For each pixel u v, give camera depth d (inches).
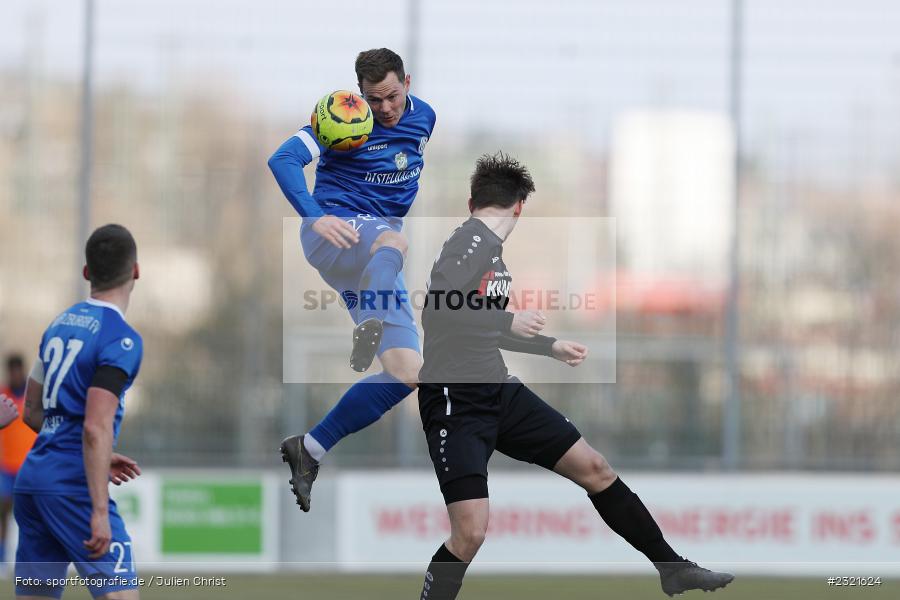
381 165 674.8
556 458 668.1
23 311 1320.1
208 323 1317.7
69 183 1328.7
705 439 1320.1
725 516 1268.5
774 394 1323.8
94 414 572.4
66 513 586.2
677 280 1323.8
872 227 1327.5
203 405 1309.1
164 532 1248.2
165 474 1258.6
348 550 1259.2
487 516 637.9
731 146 1334.9
